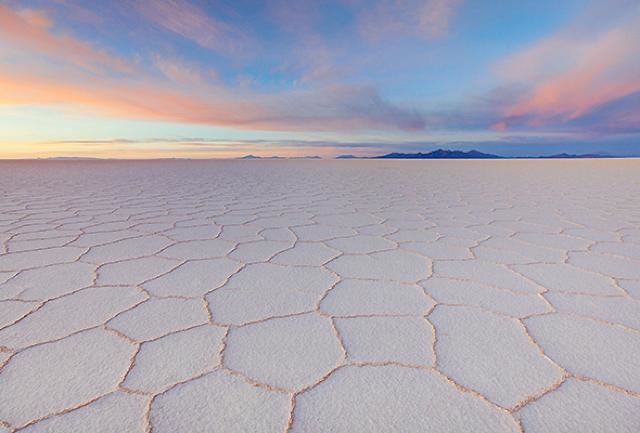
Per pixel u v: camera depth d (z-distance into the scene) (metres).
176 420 0.59
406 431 0.57
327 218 2.44
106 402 0.63
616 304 1.04
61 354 0.78
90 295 1.10
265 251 1.62
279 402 0.63
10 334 0.86
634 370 0.72
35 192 3.89
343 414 0.61
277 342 0.84
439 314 0.98
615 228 2.07
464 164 11.22
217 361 0.76
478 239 1.84
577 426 0.58
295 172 7.59
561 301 1.06
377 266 1.41
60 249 1.64
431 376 0.71
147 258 1.51
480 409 0.62
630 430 0.57
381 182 5.22
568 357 0.77
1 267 1.37
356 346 0.82
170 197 3.53
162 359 0.76
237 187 4.52
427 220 2.36
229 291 1.15
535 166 9.68
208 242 1.78
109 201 3.22
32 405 0.62
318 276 1.29
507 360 0.76
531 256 1.53
